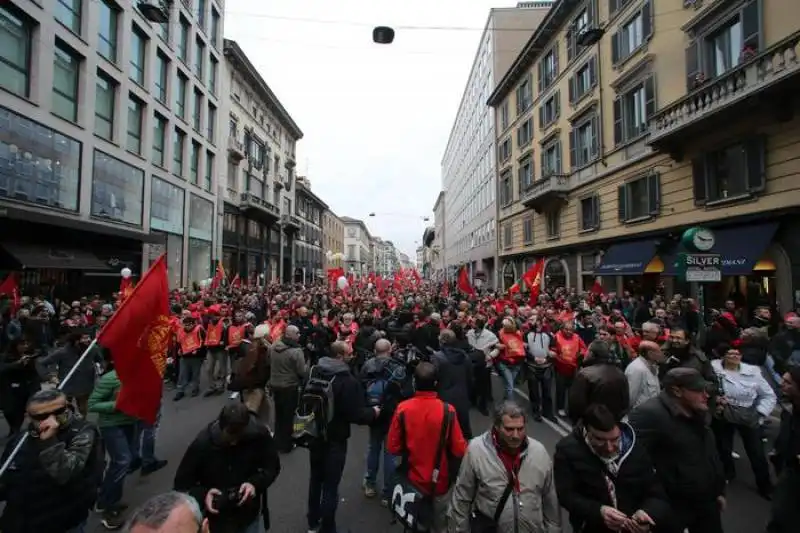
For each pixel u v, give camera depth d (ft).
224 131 107.86
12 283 40.45
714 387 17.21
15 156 48.39
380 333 29.68
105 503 15.23
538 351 27.14
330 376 14.94
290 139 171.12
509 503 9.50
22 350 21.88
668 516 8.98
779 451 13.39
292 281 162.50
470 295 61.41
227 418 10.30
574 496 9.29
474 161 159.53
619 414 13.26
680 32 51.67
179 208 85.92
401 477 11.98
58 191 54.85
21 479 10.02
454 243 226.17
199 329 31.99
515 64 101.35
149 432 19.03
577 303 49.32
